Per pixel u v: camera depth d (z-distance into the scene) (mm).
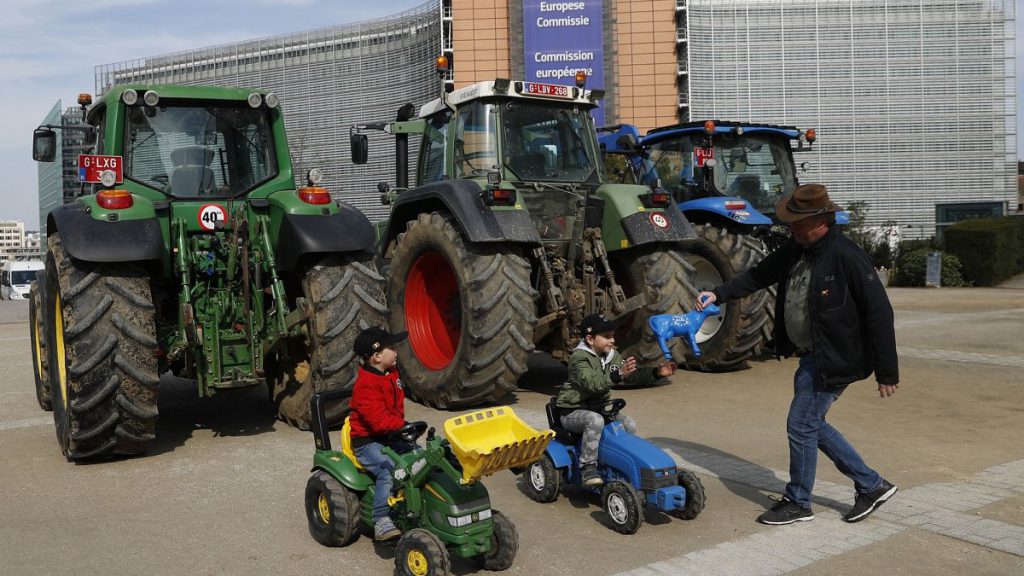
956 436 5793
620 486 4004
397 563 3406
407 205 7496
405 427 3732
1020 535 3887
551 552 3777
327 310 5762
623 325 7531
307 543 3914
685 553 3742
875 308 3881
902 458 5238
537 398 7285
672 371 4559
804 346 4164
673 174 9750
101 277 5234
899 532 3961
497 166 7195
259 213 6129
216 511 4367
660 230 7113
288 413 6242
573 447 4445
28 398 7855
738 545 3830
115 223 5285
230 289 5871
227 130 6301
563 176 7547
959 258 21156
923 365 8711
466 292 6473
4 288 35688
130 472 5129
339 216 5965
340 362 5762
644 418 6418
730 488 4688
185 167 6133
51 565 3650
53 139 6996
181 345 5535
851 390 7457
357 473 3799
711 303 4555
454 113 7625
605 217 7324
